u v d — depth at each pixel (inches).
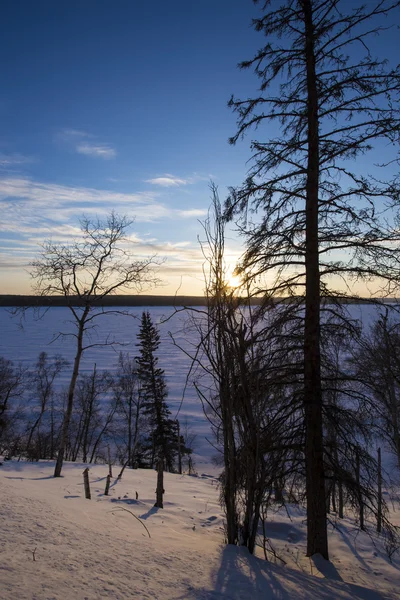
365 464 334.3
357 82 344.5
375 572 338.3
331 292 361.7
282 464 334.0
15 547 187.5
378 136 340.2
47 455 1633.9
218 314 299.7
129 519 348.2
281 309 362.3
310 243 363.3
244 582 207.0
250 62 374.9
